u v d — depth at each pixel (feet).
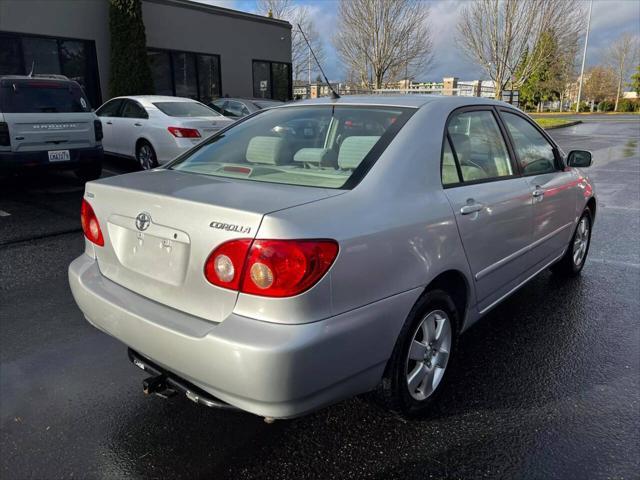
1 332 11.77
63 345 11.25
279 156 9.34
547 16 78.89
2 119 23.35
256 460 7.86
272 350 6.09
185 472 7.61
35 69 44.42
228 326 6.43
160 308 7.38
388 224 7.41
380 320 7.25
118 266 8.20
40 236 19.16
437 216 8.30
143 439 8.31
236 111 45.44
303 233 6.39
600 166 41.50
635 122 111.24
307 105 10.69
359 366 7.09
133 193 7.85
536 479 7.47
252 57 63.41
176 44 54.80
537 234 12.04
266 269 6.28
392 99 10.03
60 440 8.26
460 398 9.42
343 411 9.05
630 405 9.24
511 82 83.46
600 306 13.57
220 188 7.72
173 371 7.13
